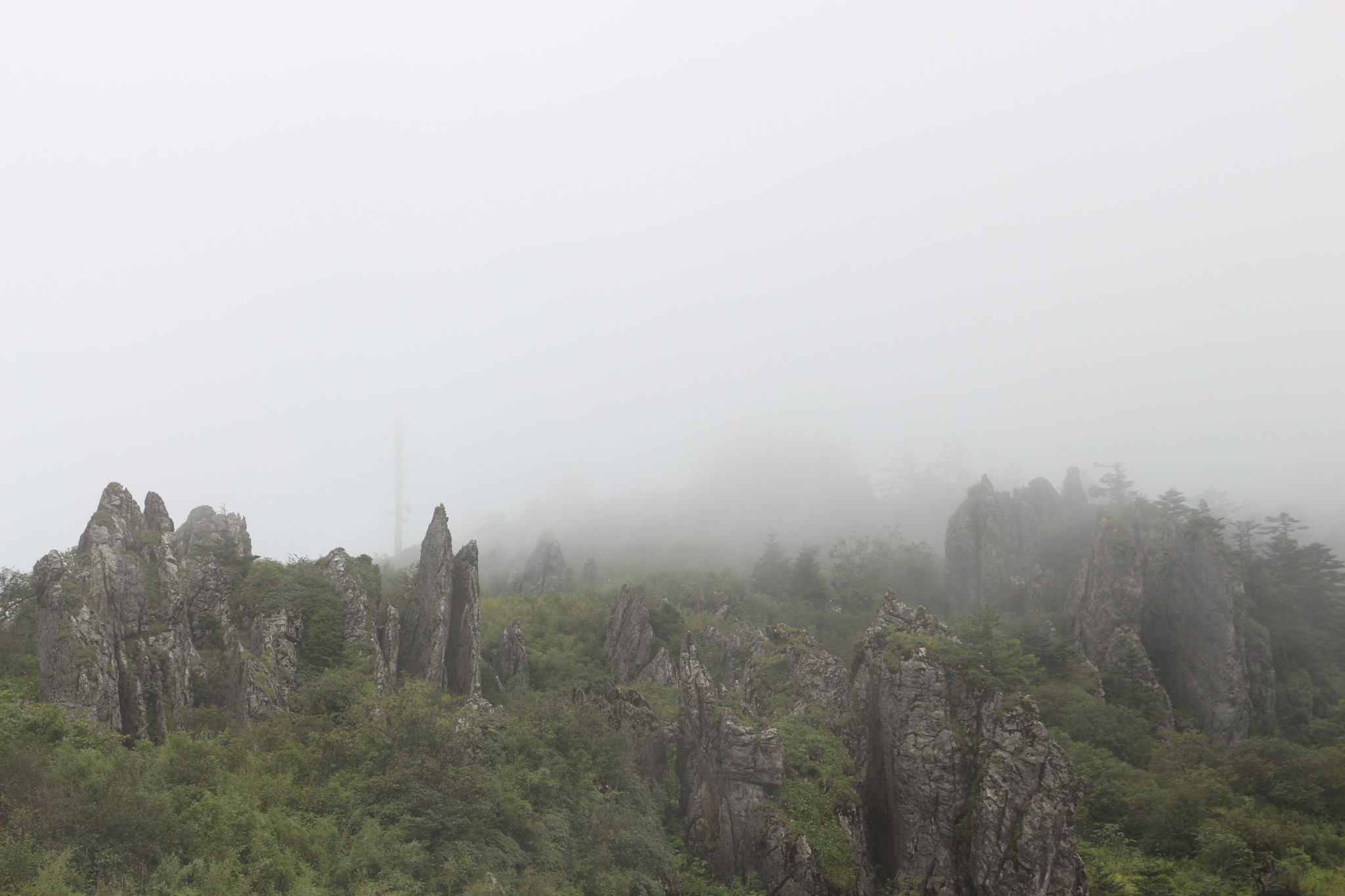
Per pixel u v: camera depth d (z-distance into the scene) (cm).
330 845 3341
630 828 4200
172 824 2991
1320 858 4900
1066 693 7281
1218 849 4928
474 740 4400
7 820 2777
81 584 4278
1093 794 5597
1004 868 3938
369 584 5978
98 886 2647
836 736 4884
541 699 5550
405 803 3731
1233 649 7969
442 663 5644
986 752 4284
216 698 4681
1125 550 8962
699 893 4047
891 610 5444
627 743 4744
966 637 4828
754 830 4184
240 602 5406
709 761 4491
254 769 3659
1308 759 5825
